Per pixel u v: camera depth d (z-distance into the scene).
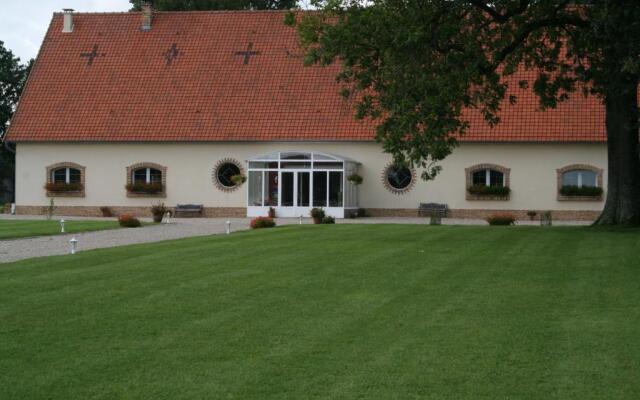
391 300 12.59
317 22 23.95
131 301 12.55
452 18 22.69
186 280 14.55
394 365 8.96
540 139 40.47
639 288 13.48
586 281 14.22
